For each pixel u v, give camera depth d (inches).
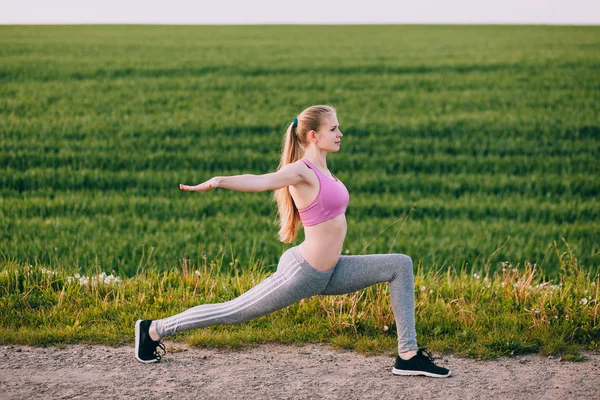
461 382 165.5
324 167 166.9
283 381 165.5
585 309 203.5
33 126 689.0
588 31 1710.1
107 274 309.9
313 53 1266.0
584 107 799.7
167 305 217.9
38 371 168.6
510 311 214.7
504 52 1238.3
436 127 711.7
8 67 1020.5
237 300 170.1
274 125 717.9
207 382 164.1
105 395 155.1
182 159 586.6
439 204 464.8
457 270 335.6
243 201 463.8
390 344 189.2
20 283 232.8
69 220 403.2
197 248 344.5
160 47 1323.8
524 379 167.5
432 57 1192.8
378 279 168.6
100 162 571.5
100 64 1072.8
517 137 674.8
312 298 215.3
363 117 757.3
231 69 1063.6
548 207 458.9
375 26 2011.6
